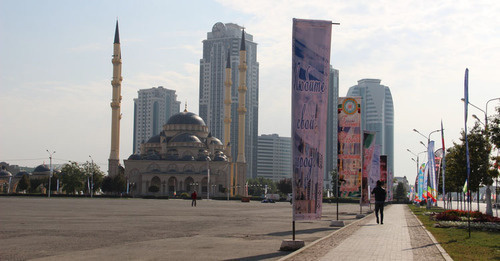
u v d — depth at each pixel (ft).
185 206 340.59
